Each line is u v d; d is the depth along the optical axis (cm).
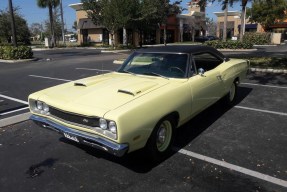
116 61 1558
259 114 587
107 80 443
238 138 468
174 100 395
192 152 421
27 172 376
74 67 1414
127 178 356
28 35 5062
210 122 544
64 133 367
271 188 328
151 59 491
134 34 3900
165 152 403
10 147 452
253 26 5128
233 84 639
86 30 4231
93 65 1489
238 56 1711
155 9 2984
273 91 783
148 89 389
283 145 438
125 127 319
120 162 396
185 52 479
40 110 402
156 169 375
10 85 955
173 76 450
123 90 375
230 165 380
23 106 686
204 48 532
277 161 388
